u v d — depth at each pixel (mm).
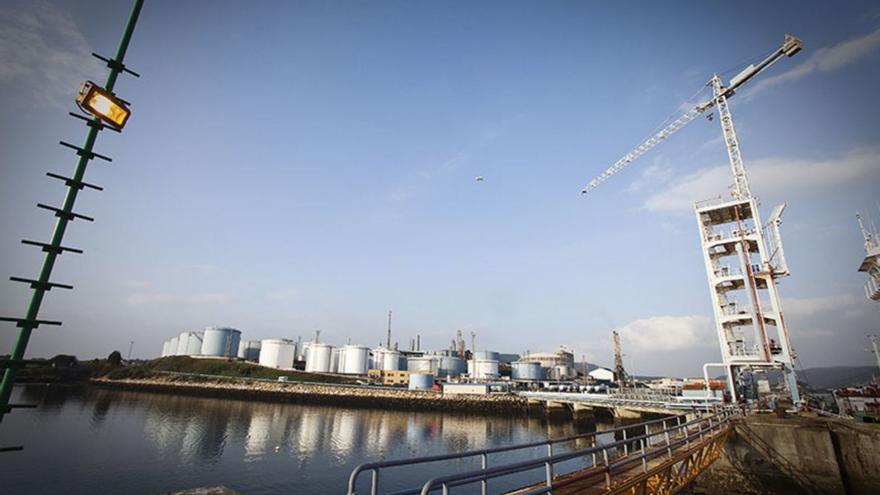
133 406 91938
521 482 39250
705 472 29703
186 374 127750
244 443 56656
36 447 51094
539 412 95500
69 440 55531
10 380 4637
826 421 28359
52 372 136125
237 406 96688
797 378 45031
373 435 65250
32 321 4855
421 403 98750
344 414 88812
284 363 138500
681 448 19422
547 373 147875
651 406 59000
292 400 107688
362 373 137125
